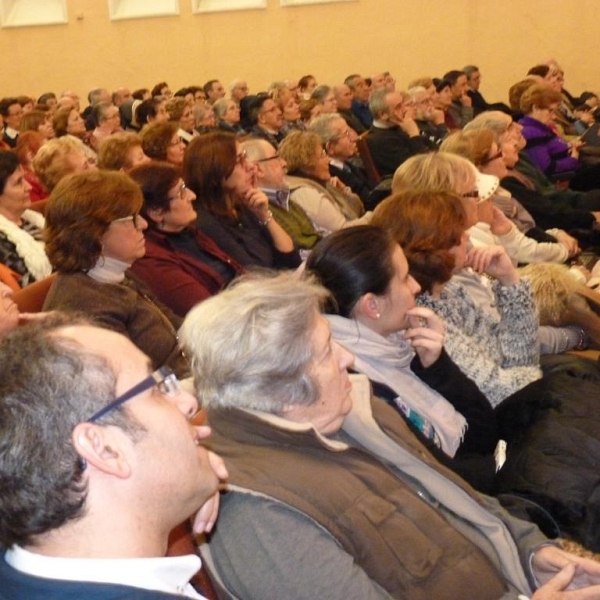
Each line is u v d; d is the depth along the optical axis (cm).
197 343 145
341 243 192
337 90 797
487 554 160
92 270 242
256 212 350
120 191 242
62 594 86
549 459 193
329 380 147
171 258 288
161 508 96
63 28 1130
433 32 993
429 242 225
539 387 218
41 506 88
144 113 706
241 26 1061
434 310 230
